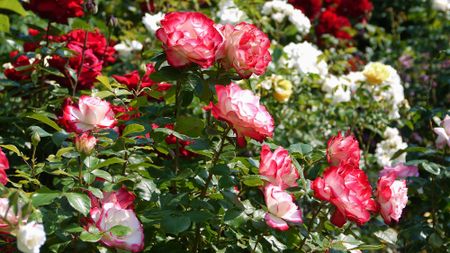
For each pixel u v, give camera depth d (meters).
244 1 4.28
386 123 3.70
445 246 2.67
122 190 1.75
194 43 1.68
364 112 4.02
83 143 1.62
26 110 2.87
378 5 7.16
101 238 1.54
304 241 1.90
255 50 1.75
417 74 5.54
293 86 3.73
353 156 1.92
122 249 1.55
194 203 1.78
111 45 3.72
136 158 1.96
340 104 3.88
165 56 1.81
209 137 1.98
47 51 2.68
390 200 1.99
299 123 3.81
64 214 1.58
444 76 4.34
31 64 2.68
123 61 3.79
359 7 5.94
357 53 6.01
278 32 4.22
